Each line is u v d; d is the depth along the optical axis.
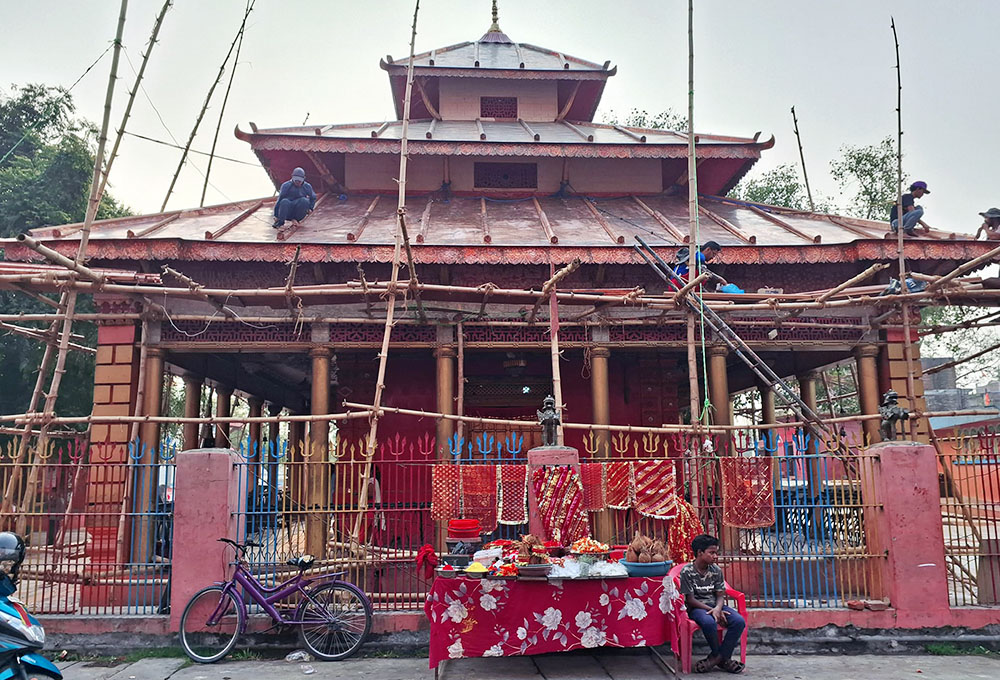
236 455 8.46
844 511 8.54
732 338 10.42
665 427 9.12
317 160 16.69
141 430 11.13
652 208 16.58
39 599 9.81
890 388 12.17
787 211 16.67
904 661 7.51
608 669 7.20
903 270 10.30
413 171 17.55
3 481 8.71
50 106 27.30
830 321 12.42
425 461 8.66
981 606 8.12
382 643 7.85
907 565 8.04
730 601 8.31
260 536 8.32
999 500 8.49
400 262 11.79
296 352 12.20
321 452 8.81
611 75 20.91
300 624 7.68
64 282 8.45
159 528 9.33
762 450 8.77
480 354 15.23
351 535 8.61
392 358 15.01
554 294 9.70
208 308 11.72
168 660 7.63
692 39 10.21
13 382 23.45
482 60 22.12
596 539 10.33
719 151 16.81
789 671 7.12
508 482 8.66
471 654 6.69
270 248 11.73
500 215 15.58
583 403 15.44
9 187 23.73
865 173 27.11
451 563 7.22
